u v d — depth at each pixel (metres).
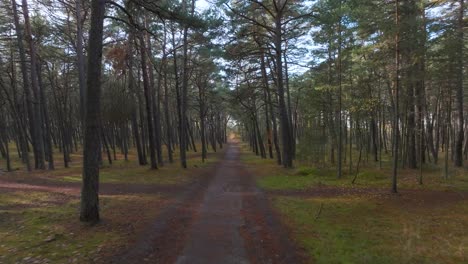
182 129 25.84
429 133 26.61
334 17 16.59
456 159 22.17
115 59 19.50
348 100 18.48
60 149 42.53
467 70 14.96
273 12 23.11
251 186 16.78
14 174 21.16
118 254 6.80
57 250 6.94
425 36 12.79
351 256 6.97
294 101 37.62
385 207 11.66
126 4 11.11
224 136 95.88
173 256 6.92
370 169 22.23
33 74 23.98
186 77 27.02
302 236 8.34
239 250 7.30
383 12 14.05
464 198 12.79
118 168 24.83
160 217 9.92
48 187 15.84
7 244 7.31
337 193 14.43
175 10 12.29
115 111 26.33
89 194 9.16
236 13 20.69
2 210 10.62
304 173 20.44
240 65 27.06
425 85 18.39
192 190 15.38
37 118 24.44
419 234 8.56
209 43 22.02
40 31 24.17
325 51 21.70
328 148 27.05
